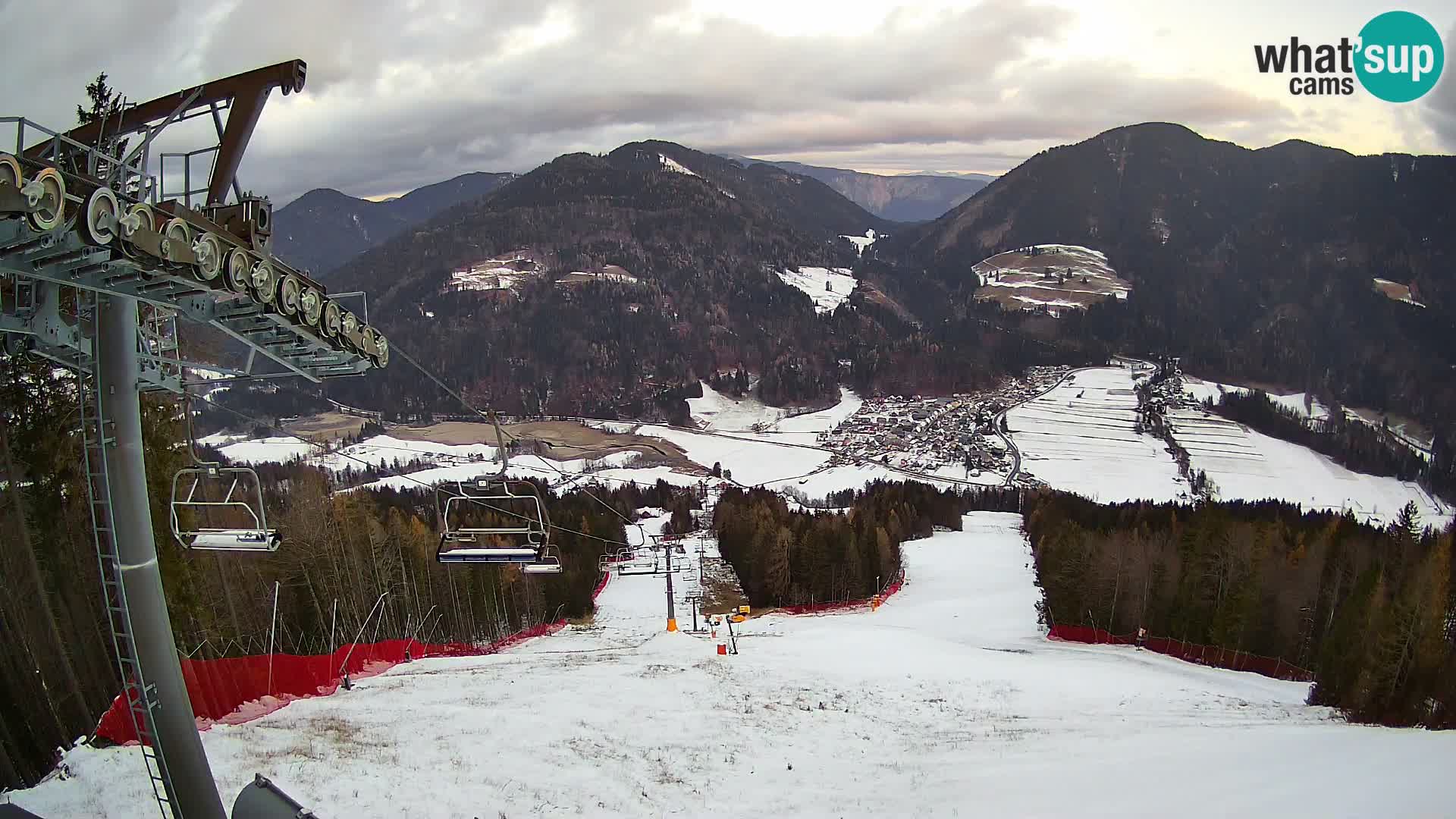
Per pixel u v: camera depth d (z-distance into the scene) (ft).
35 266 30.30
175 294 35.63
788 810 55.31
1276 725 78.95
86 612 69.67
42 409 69.82
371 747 64.54
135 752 58.80
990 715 85.81
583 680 96.53
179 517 79.97
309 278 40.91
